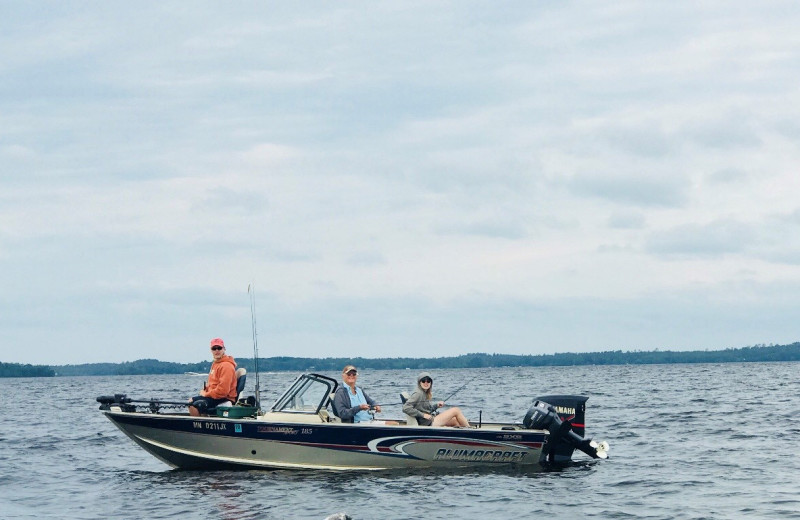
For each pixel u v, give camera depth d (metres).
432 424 13.98
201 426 13.57
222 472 13.73
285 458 13.58
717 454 16.38
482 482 12.92
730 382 57.94
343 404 13.70
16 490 13.23
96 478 14.25
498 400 37.56
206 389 14.16
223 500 11.70
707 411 27.53
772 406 29.66
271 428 13.47
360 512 10.95
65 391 72.94
